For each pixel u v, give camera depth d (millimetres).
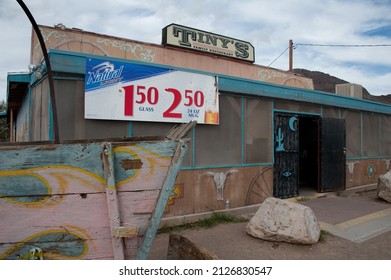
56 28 8047
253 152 6844
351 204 7406
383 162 10633
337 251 4430
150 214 2400
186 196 5773
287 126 7574
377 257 4223
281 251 4387
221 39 11289
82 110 4758
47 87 4852
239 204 6543
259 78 12578
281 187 7387
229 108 6473
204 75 5957
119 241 2336
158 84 5375
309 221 4652
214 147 6199
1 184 2182
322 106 8445
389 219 6125
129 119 5074
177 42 10109
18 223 2230
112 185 2277
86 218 2328
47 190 2254
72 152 2271
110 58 4910
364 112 9930
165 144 2400
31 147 2215
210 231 5250
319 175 8422
